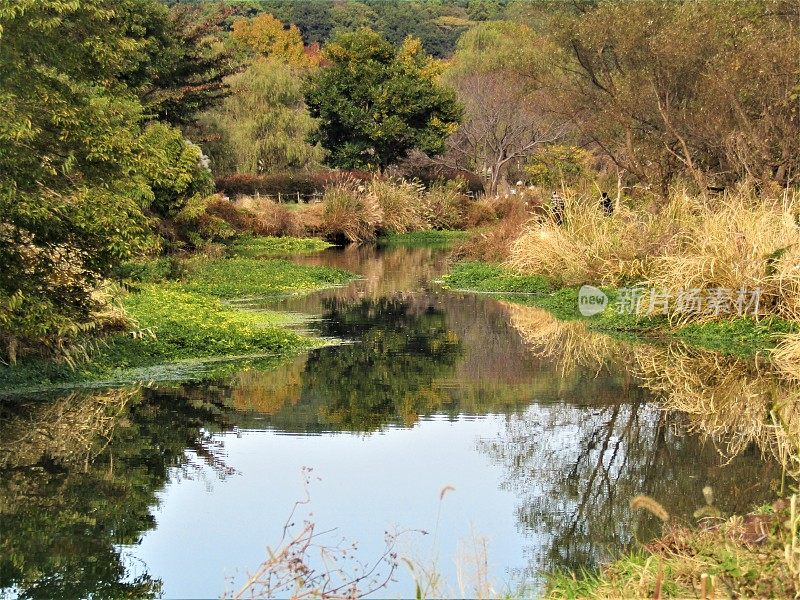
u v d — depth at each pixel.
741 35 28.69
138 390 15.38
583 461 11.70
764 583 6.54
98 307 16.06
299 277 30.23
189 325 19.17
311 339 20.31
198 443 12.41
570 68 34.03
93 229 13.84
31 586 8.19
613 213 26.95
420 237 50.66
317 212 48.38
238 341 18.77
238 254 38.84
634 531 9.21
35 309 13.82
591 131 33.03
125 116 15.70
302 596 7.04
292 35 92.19
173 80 45.69
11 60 13.16
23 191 13.41
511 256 30.41
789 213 20.77
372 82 62.25
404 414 14.04
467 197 56.44
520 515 9.71
